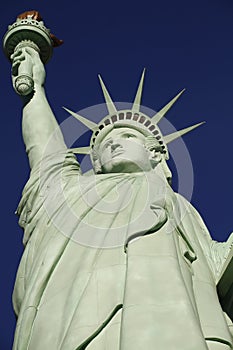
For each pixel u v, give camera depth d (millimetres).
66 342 37031
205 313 40281
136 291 38375
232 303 44625
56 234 45875
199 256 45344
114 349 36438
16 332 41250
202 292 42000
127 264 40844
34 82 58344
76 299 39844
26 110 56719
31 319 40875
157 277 39438
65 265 42969
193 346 35094
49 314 39969
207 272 44281
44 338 38781
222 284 44625
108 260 41844
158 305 37500
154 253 41438
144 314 36844
